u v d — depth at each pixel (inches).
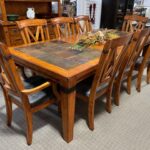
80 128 69.4
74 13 187.5
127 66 78.6
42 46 77.7
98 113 78.6
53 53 67.9
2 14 110.4
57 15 147.1
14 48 74.2
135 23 133.3
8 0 113.0
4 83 57.4
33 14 129.0
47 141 63.4
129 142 63.8
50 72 53.5
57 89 60.6
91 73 57.8
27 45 79.2
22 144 62.1
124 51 60.8
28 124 58.1
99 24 199.3
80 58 62.7
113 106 83.8
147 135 67.2
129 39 58.7
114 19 187.0
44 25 95.3
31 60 60.5
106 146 61.9
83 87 65.2
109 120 74.5
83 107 82.7
